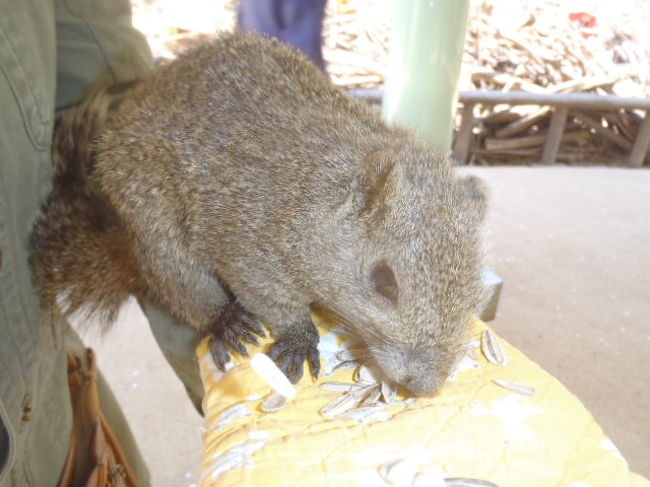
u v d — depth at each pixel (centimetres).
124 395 58
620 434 52
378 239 31
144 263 36
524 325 63
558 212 87
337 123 34
